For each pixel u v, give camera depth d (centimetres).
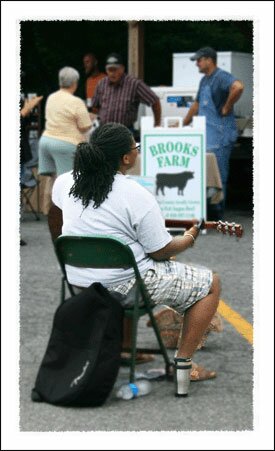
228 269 1027
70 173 609
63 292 602
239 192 1670
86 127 1238
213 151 1330
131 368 586
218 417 550
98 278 575
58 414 550
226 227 605
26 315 804
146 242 575
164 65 2031
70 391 557
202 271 589
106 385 557
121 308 558
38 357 675
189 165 1259
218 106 1329
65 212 589
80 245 573
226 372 641
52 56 1916
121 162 582
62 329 564
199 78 1616
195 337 585
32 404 567
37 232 1316
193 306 585
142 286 572
